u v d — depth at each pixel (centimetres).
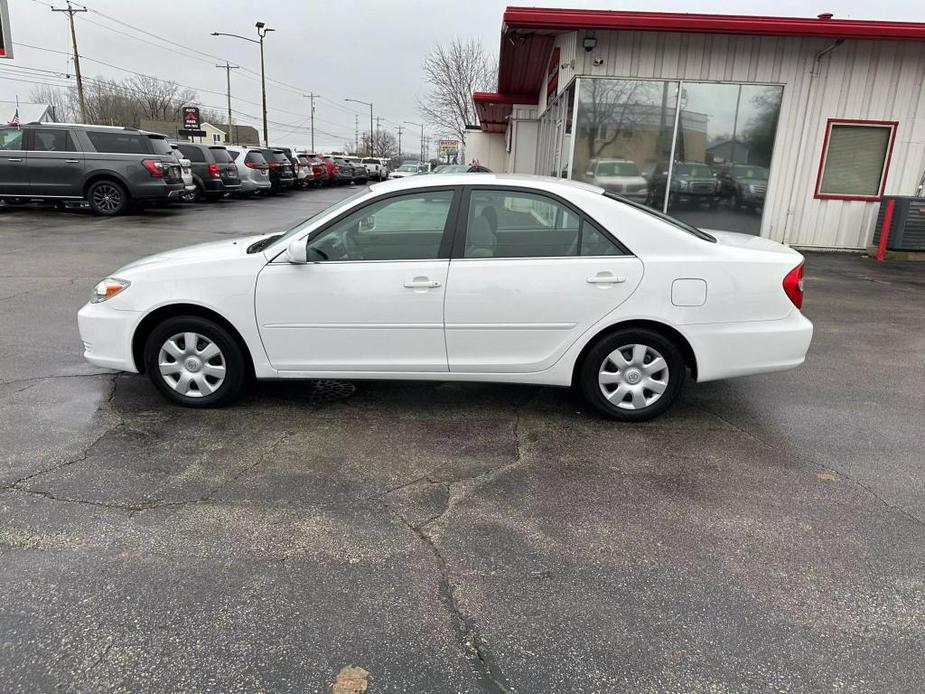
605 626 242
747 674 220
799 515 320
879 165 1164
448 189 405
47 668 217
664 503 329
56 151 1452
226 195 2284
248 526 301
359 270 403
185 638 232
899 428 429
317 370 422
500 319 404
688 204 1184
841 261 1110
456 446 390
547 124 1611
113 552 279
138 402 445
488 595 258
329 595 256
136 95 7125
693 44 1114
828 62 1116
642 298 399
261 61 3925
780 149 1159
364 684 214
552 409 451
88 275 846
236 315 412
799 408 461
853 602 257
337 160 3894
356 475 352
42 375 491
